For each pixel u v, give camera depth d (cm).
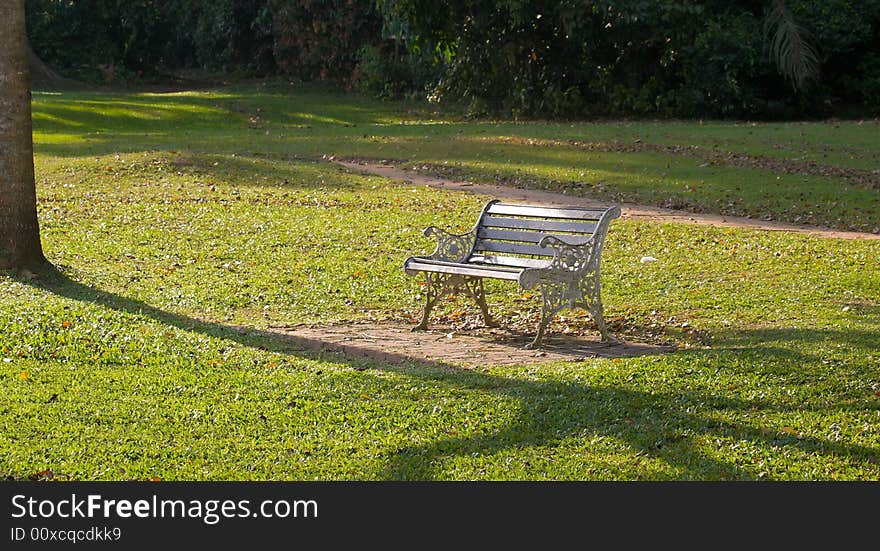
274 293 1121
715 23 3716
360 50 4666
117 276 1189
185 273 1229
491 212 996
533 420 667
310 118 3806
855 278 1220
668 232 1568
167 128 3319
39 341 841
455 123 3519
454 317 1022
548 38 3778
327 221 1598
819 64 3797
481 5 3672
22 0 1108
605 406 693
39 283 1098
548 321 893
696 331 945
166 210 1658
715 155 2406
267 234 1484
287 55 5025
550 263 937
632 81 3781
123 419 666
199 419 669
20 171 1127
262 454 612
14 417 662
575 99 3738
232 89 4797
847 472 592
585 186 2034
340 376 765
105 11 4850
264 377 764
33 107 3219
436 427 656
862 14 3844
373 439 635
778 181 2075
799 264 1325
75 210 1636
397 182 2036
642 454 613
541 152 2428
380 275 1228
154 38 5084
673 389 732
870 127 3144
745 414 683
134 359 809
